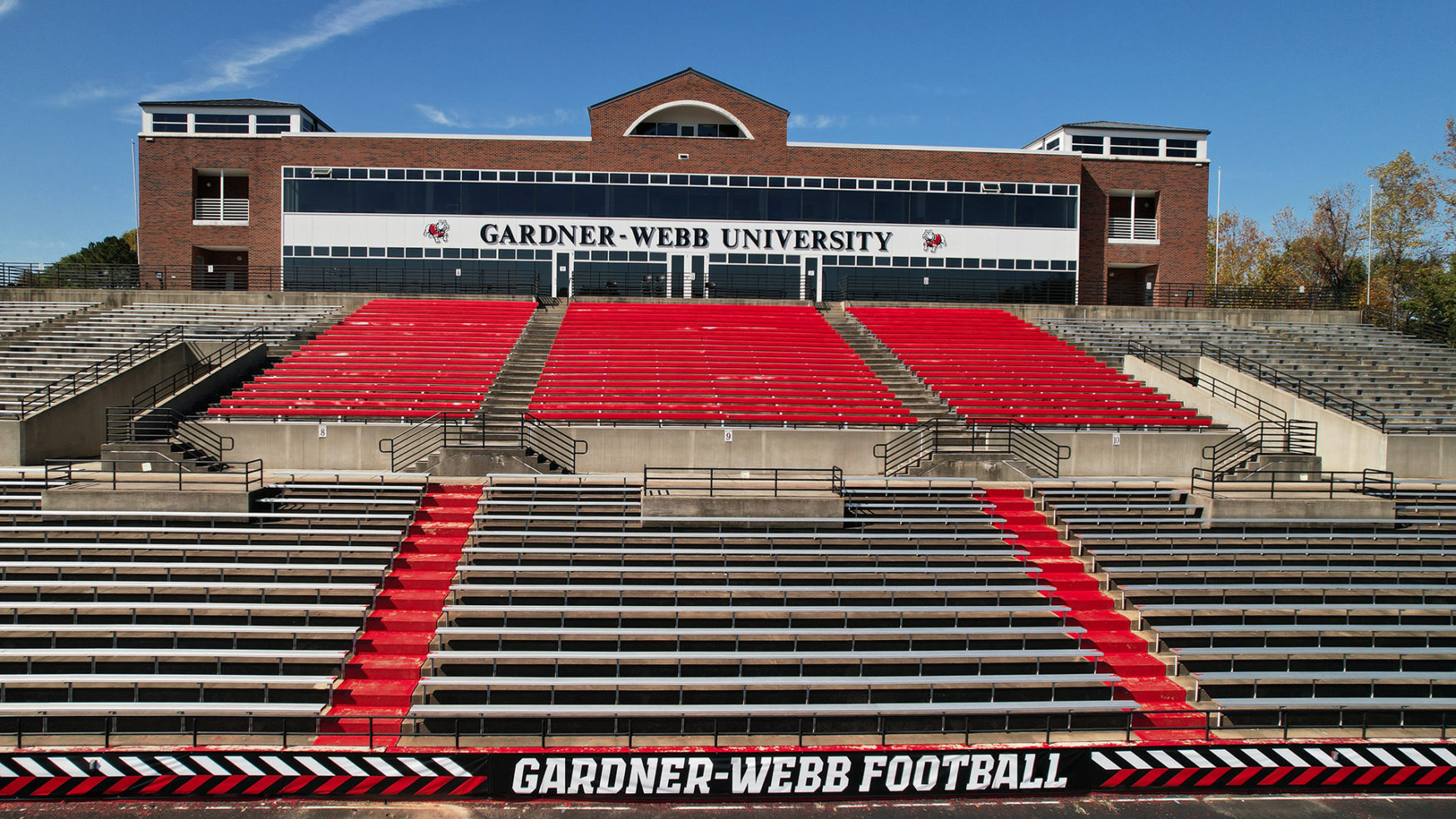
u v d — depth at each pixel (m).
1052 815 8.14
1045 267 31.45
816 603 11.30
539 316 25.86
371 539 12.27
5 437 15.55
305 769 8.04
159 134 31.02
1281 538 13.09
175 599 10.96
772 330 24.81
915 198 31.03
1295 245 54.78
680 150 30.38
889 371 21.56
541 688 9.88
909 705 9.56
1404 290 47.91
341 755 8.07
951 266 31.14
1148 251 33.41
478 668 10.03
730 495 13.47
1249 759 8.52
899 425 18.33
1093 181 33.16
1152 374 21.36
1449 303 33.88
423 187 29.72
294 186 29.41
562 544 12.30
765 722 9.66
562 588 11.05
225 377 18.86
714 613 10.85
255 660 10.07
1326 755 8.52
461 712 9.05
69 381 18.02
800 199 30.64
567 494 14.06
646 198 30.25
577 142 30.08
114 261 56.03
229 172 31.84
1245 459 16.94
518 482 14.45
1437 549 13.00
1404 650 10.81
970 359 22.55
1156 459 17.45
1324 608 11.58
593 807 8.12
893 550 12.53
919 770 8.38
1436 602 12.04
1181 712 9.29
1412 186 46.25
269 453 16.42
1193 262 33.50
